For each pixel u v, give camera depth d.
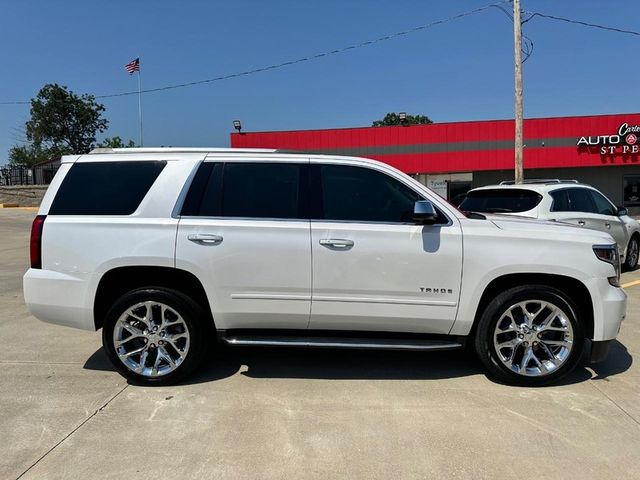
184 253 4.32
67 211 4.48
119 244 4.34
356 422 3.76
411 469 3.16
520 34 16.36
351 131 28.88
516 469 3.16
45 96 73.62
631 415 3.86
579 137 27.34
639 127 26.66
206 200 4.44
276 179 4.50
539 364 4.38
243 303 4.38
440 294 4.34
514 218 4.84
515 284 4.49
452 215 4.42
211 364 4.96
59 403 4.09
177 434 3.58
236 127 29.30
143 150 4.66
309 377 4.63
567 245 4.34
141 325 4.47
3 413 3.91
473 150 28.06
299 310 4.38
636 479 3.05
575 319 4.31
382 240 4.32
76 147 76.38
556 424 3.72
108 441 3.49
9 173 43.00
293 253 4.31
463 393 4.27
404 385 4.45
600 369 4.80
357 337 4.51
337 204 4.43
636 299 7.53
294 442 3.47
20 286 9.02
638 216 28.66
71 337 5.88
